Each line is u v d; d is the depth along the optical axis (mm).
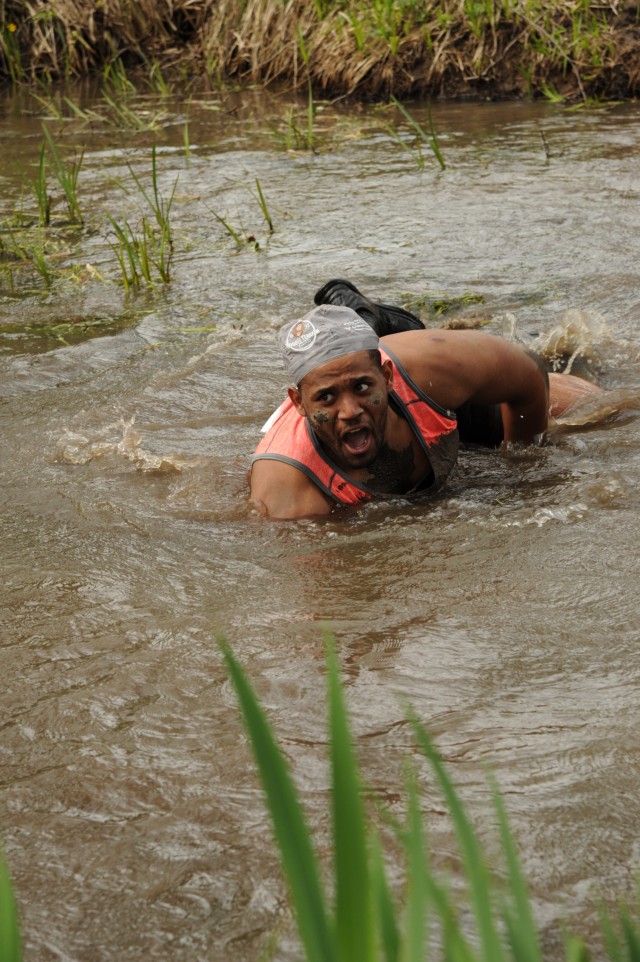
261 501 3674
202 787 2160
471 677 2506
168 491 3865
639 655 2557
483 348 3834
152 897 1869
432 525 3467
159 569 3242
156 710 2443
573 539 3242
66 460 4164
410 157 8516
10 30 11961
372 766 2176
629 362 4875
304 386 3506
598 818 1989
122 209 7664
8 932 842
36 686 2574
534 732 2270
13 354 5379
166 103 10898
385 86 10539
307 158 8664
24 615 2959
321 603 2953
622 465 3855
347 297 4340
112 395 4797
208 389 4840
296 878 827
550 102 10023
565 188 7414
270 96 10922
